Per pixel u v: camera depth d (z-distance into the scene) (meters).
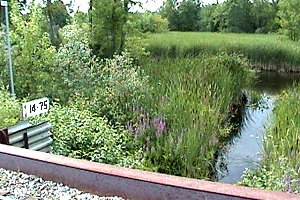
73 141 3.72
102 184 2.01
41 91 5.18
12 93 4.50
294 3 11.71
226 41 11.85
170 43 11.04
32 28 5.28
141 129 4.40
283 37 12.06
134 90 5.21
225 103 6.04
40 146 3.12
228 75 6.98
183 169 4.03
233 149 4.92
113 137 3.95
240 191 1.77
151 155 4.14
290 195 1.72
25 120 3.12
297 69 11.08
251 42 11.71
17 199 1.92
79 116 4.14
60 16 7.58
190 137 4.20
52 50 5.37
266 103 7.61
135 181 1.93
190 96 5.41
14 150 2.32
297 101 5.35
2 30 5.57
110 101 5.04
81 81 5.36
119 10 6.94
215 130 4.82
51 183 2.12
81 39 6.12
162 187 1.87
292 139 3.77
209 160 4.30
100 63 5.89
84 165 2.09
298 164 3.26
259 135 5.48
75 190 2.05
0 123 3.27
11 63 4.70
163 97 5.06
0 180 2.12
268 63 11.23
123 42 7.16
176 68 6.86
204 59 8.01
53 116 3.91
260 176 3.32
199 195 1.80
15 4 5.45
